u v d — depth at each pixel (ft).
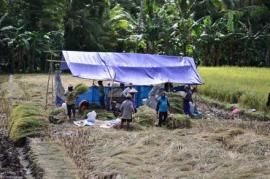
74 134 47.57
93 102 61.16
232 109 68.80
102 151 40.42
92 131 49.14
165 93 59.31
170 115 53.98
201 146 41.73
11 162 38.83
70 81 100.37
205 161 37.06
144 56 68.03
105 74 61.82
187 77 66.49
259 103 65.82
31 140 44.01
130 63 65.31
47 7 129.49
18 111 52.60
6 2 128.98
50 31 131.75
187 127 52.31
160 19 129.80
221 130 48.70
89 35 132.36
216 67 123.95
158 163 36.58
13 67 125.80
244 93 71.56
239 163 36.22
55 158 37.52
